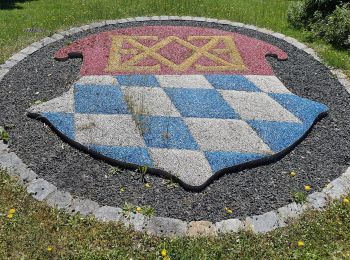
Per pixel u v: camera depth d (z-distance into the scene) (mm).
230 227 4418
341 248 4188
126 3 10422
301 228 4422
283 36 8945
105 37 8492
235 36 8750
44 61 7586
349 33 8398
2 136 5609
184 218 4539
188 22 9531
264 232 4371
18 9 10023
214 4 10594
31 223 4348
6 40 8242
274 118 6145
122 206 4645
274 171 5277
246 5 10711
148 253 4086
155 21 9508
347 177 5172
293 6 9734
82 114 6051
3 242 4137
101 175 5105
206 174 5062
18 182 4883
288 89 7004
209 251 4129
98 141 5535
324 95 6891
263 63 7719
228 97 6590
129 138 5617
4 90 6652
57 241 4188
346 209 4637
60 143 5605
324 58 8008
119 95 6512
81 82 6848
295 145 5738
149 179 5078
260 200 4812
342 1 9344
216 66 7547
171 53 7945
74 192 4816
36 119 6027
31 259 4008
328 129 6109
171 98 6484
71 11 9906
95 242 4195
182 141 5598
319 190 4977
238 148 5516
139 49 8047
